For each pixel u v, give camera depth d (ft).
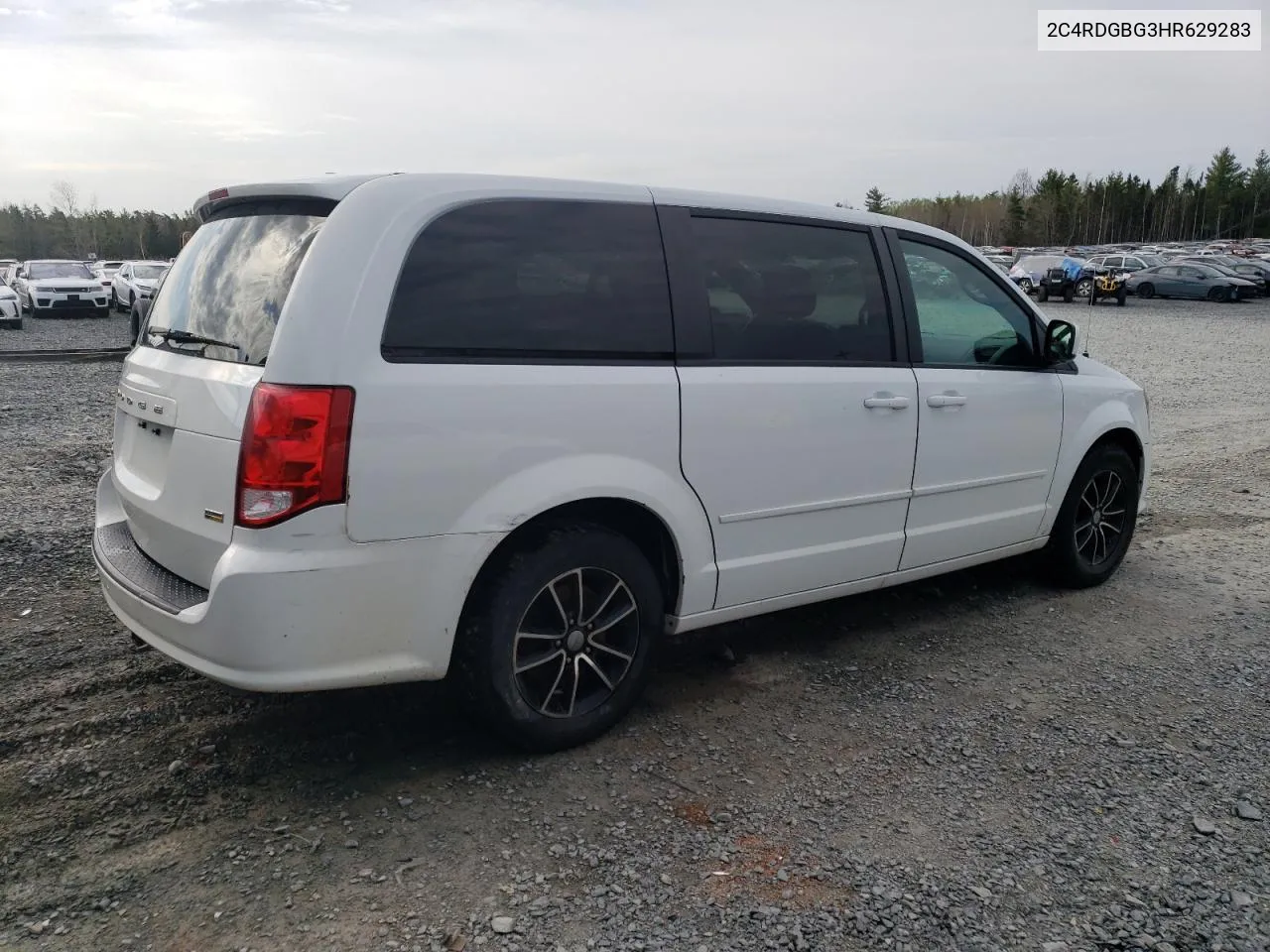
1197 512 23.18
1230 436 33.91
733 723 11.86
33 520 19.01
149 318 11.78
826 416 12.50
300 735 11.14
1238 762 11.26
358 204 9.50
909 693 12.85
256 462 8.87
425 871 8.80
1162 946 8.14
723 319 11.72
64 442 26.78
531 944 7.91
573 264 10.61
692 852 9.21
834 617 15.62
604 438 10.53
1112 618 15.89
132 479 11.05
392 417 9.19
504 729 10.48
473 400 9.65
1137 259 132.98
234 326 9.77
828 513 12.86
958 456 14.34
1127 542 17.89
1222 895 8.82
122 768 10.34
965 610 16.11
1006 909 8.54
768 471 12.05
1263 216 371.35
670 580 11.84
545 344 10.27
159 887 8.47
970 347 14.69
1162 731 11.97
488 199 10.18
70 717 11.35
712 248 11.75
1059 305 115.34
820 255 12.83
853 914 8.39
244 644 8.98
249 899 8.34
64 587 15.52
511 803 9.92
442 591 9.68
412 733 11.30
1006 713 12.34
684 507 11.33
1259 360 59.06
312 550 8.98
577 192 10.82
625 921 8.21
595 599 11.07
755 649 14.23
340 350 9.03
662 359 11.12
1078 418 16.30
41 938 7.80
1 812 9.46
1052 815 10.04
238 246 10.44
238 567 8.88
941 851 9.36
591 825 9.59
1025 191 435.94
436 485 9.48
